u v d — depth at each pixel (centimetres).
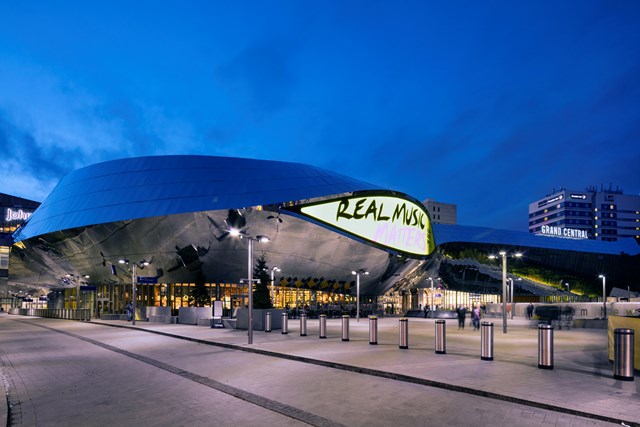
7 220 10644
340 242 4388
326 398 971
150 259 4250
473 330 2820
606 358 1502
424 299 6938
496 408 876
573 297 7956
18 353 1906
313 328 2928
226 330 2875
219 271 4369
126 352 1866
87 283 5284
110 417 866
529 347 1812
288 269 4462
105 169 4444
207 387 1120
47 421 849
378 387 1073
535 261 7738
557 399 899
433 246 5734
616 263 8162
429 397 968
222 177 4109
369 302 5719
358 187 4581
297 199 4088
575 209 16625
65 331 3125
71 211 4225
